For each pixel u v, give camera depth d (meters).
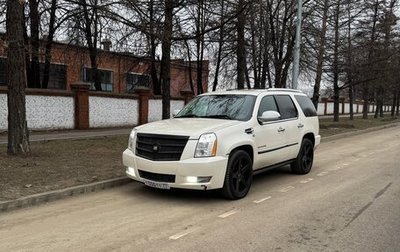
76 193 7.53
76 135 17.36
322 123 29.02
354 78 29.62
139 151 7.32
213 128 7.11
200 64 32.44
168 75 15.11
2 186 7.41
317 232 5.61
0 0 13.05
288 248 5.02
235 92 8.73
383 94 44.47
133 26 12.51
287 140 9.03
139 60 21.94
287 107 9.39
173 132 6.98
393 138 20.33
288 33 22.81
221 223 5.96
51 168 9.13
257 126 7.97
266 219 6.17
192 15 19.28
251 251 4.91
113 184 8.22
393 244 5.19
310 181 9.10
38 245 5.04
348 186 8.59
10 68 10.10
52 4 15.88
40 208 6.65
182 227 5.76
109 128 22.31
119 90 33.53
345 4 26.20
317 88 24.27
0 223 5.87
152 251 4.87
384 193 7.95
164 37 12.55
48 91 19.47
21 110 10.26
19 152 10.30
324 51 27.31
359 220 6.17
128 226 5.78
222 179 6.96
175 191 7.87
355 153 14.26
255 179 9.30
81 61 20.56
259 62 24.17
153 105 26.16
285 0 21.38
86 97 21.17
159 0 12.99
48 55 13.91
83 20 15.57
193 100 9.07
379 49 28.98
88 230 5.60
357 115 54.16
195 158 6.77
